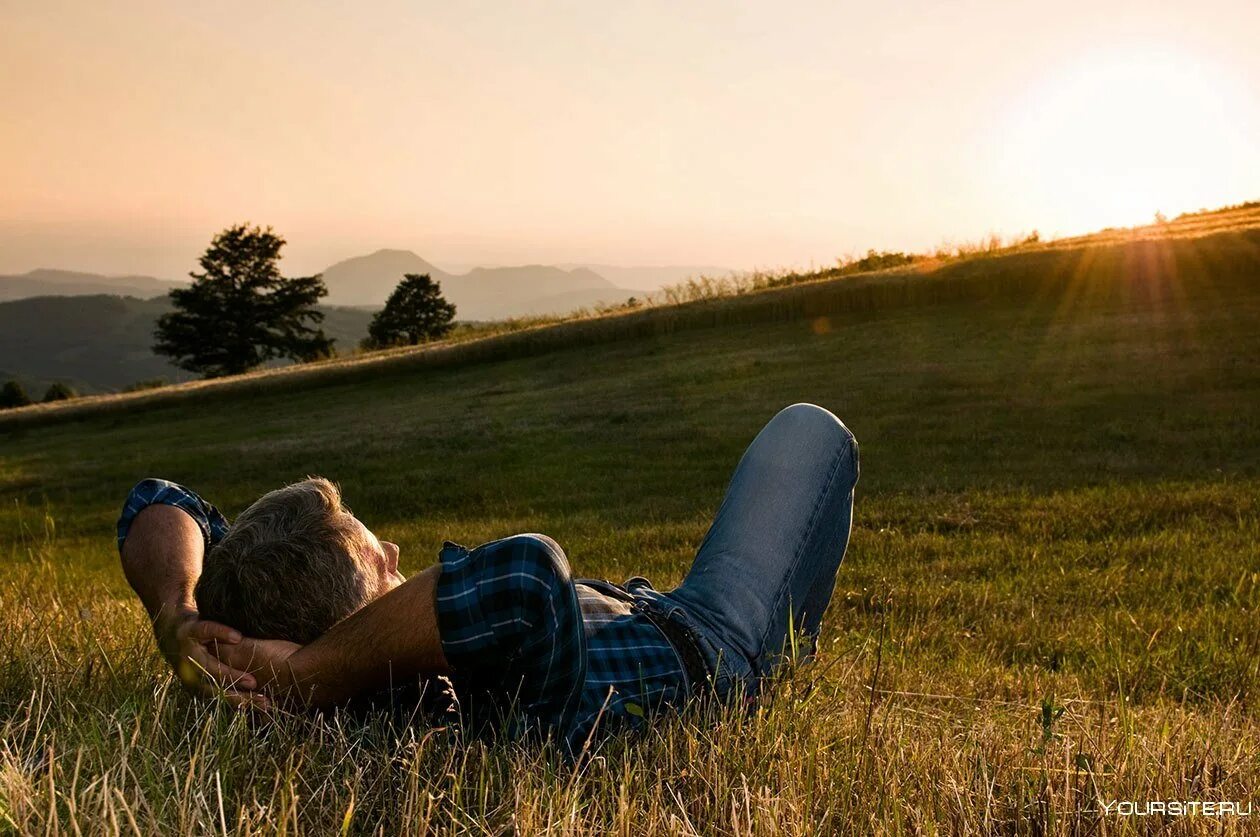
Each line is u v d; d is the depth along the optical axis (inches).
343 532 73.5
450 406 904.9
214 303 2800.2
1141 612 202.4
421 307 3191.4
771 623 91.0
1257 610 194.4
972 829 66.7
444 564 67.6
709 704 80.9
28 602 147.9
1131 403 512.1
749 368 785.6
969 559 267.1
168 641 74.2
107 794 53.7
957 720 106.9
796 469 97.8
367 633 66.9
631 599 85.4
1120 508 314.2
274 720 71.6
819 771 74.2
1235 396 502.0
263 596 70.1
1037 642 187.8
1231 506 305.1
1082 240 1087.6
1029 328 754.8
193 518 87.5
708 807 67.7
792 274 1322.6
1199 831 67.0
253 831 58.0
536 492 501.0
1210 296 766.5
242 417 1128.2
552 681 70.9
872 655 143.4
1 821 53.6
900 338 803.4
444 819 63.7
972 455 445.1
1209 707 135.0
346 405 1079.6
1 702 83.4
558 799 63.7
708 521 363.9
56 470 842.8
